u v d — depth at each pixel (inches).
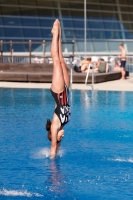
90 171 326.6
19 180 303.1
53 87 361.7
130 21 2073.1
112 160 358.9
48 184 294.8
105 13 2027.6
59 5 1937.7
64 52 1881.2
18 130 474.3
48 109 629.6
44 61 1277.1
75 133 465.7
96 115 579.5
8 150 387.2
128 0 2102.6
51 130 365.7
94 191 281.7
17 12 1841.8
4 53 1723.7
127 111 616.7
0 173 319.3
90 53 1913.1
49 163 347.9
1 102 703.1
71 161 354.3
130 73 1334.9
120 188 287.9
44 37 1845.5
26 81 1082.1
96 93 842.2
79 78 1047.6
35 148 394.9
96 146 408.2
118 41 2004.2
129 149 398.3
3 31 1781.5
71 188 287.4
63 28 1911.9
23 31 1817.2
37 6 1889.8
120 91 882.1
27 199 266.4
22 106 658.8
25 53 1768.0
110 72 1194.0
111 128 494.3
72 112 601.9
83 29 1948.8
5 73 1093.1
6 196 271.3
